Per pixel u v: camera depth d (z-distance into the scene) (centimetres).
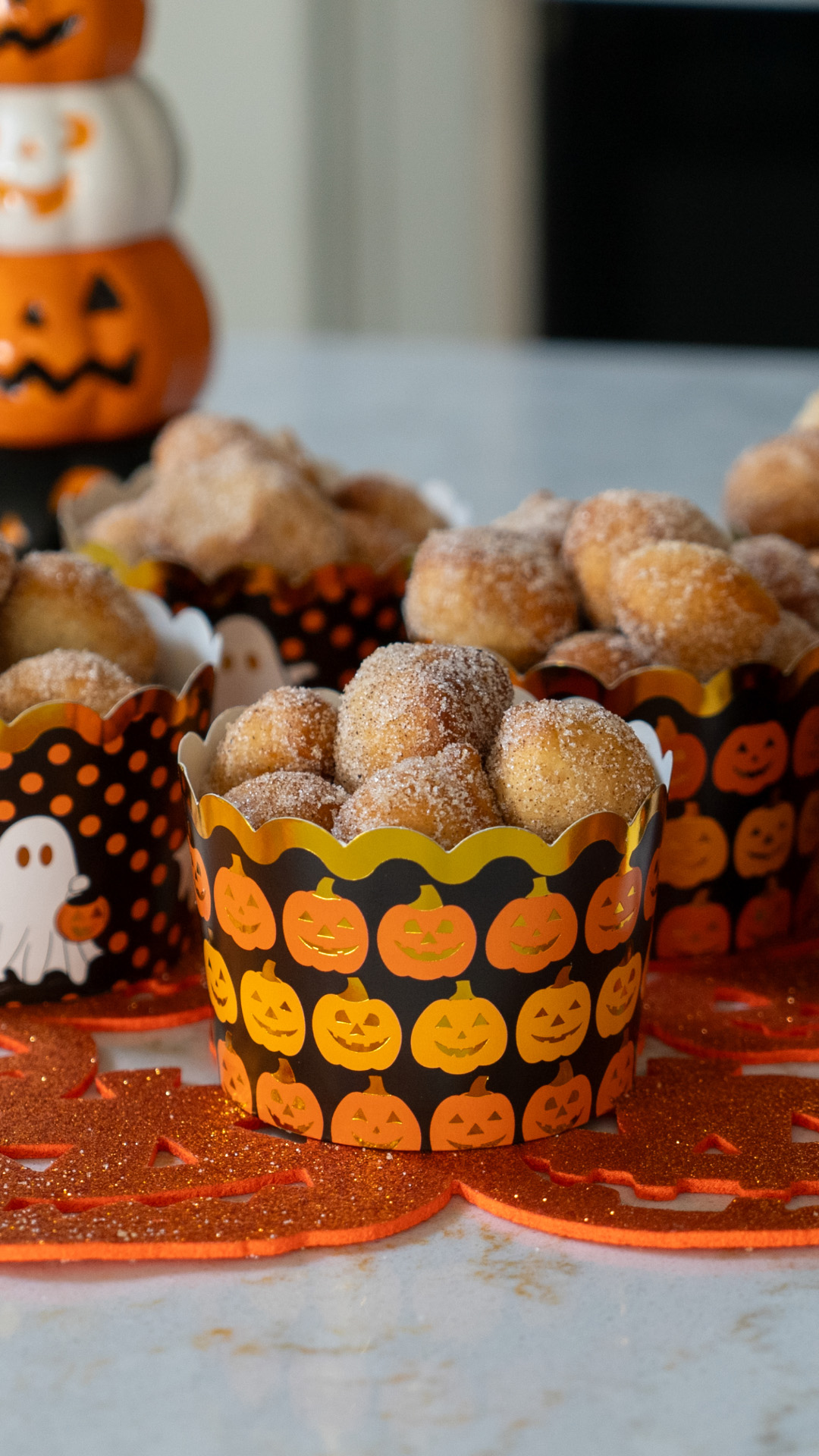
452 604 52
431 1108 46
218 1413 41
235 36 174
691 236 167
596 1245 44
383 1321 43
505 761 46
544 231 175
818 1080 48
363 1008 45
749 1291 43
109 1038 50
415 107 177
